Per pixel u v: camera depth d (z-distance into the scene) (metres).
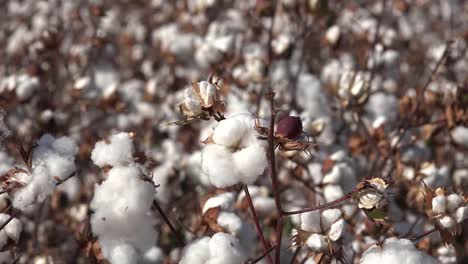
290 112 2.13
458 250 1.69
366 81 1.88
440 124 1.90
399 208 1.70
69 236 1.83
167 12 3.98
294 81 2.38
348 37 2.78
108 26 3.08
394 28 3.15
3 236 1.30
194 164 1.96
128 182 1.23
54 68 2.48
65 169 1.29
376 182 1.20
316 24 2.35
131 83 3.08
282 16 2.58
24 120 2.11
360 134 2.01
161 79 3.02
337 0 2.82
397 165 1.75
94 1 3.87
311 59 2.69
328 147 2.01
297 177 1.74
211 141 1.22
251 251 1.37
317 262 1.24
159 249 1.67
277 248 1.23
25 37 3.31
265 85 2.17
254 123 1.21
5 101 1.93
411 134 1.98
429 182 1.69
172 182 1.95
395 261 1.18
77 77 2.63
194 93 1.23
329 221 1.24
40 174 1.27
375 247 1.21
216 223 1.35
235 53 2.22
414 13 3.99
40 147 1.31
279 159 1.86
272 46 2.41
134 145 1.28
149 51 3.54
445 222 1.26
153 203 1.30
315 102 2.32
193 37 3.10
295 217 1.71
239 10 3.53
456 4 4.24
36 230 1.79
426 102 1.90
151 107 2.65
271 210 1.70
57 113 2.30
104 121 2.54
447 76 2.36
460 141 1.79
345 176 1.73
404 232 1.64
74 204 1.87
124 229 1.25
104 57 3.09
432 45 3.56
